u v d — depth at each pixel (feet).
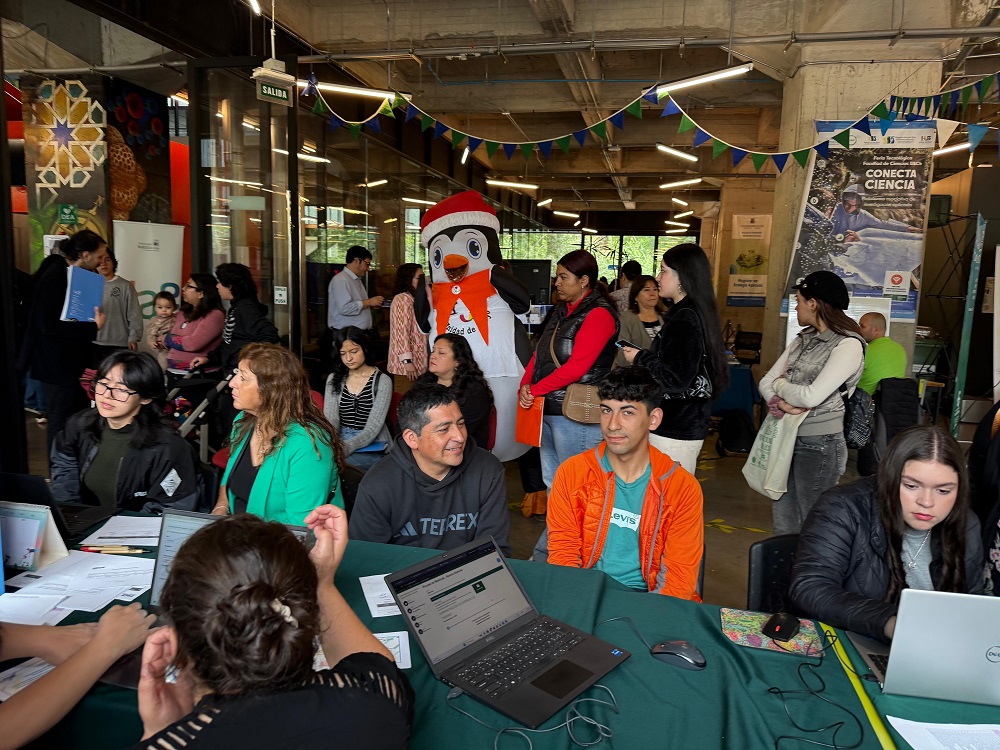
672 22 21.08
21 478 5.77
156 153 22.71
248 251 16.21
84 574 5.42
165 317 17.03
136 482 7.44
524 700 3.93
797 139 20.20
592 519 6.78
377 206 29.94
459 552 4.88
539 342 11.93
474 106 30.40
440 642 4.33
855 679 4.31
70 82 20.22
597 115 31.55
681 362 8.84
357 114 27.12
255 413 7.20
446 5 22.57
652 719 3.84
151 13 14.56
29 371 12.27
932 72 19.15
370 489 6.70
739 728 3.77
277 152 15.57
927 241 28.91
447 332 14.33
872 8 18.81
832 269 19.22
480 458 7.21
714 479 17.31
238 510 7.48
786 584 5.97
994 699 4.03
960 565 5.18
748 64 15.37
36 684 3.68
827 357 8.80
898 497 5.19
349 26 23.11
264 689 2.58
